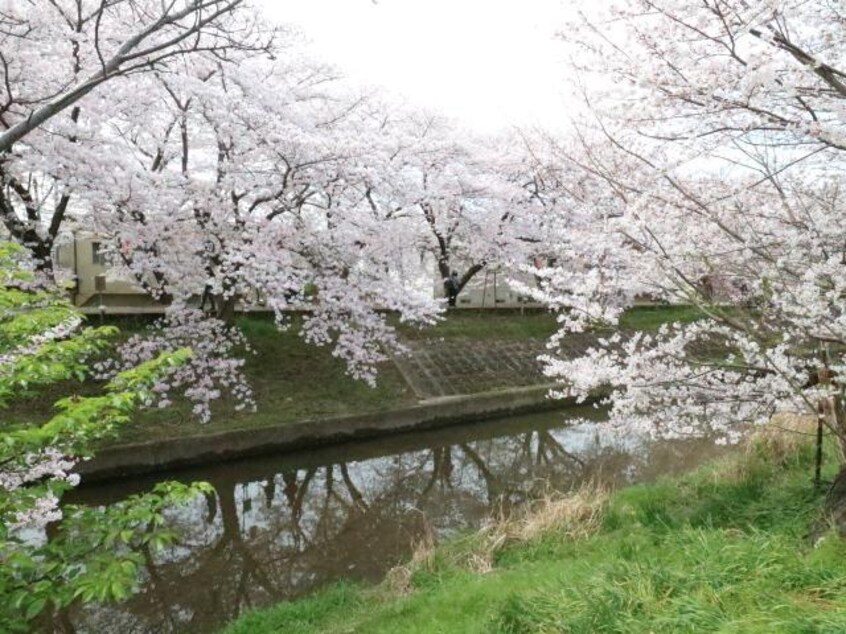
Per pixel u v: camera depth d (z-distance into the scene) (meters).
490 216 17.62
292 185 12.25
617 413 6.96
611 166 6.58
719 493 7.25
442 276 20.39
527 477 11.41
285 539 9.27
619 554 5.43
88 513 3.84
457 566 6.72
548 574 5.31
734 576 3.77
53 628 6.86
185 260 11.59
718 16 4.62
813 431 8.43
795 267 5.32
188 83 10.70
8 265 4.46
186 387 12.20
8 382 3.61
